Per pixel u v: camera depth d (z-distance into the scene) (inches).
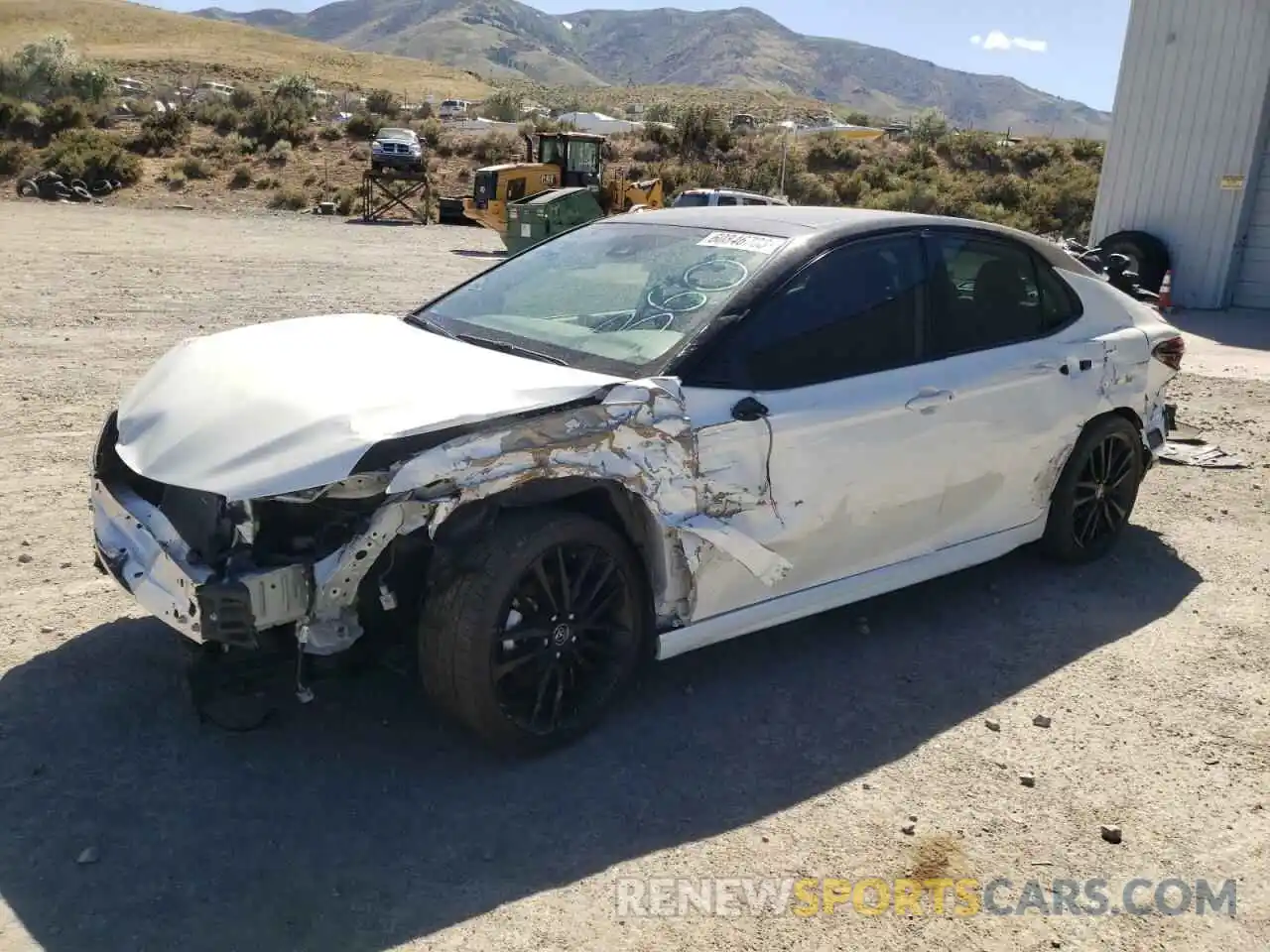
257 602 122.4
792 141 2011.6
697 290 161.8
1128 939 115.3
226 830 125.6
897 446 169.8
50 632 170.4
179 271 633.0
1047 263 206.5
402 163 1459.2
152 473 129.6
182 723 147.3
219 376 145.6
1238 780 145.6
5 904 111.8
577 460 135.0
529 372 144.1
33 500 227.0
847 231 171.8
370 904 115.0
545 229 883.4
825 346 163.9
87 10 6663.4
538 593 138.1
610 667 148.0
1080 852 129.6
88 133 1492.4
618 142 2014.0
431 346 157.6
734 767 144.5
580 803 134.4
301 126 1745.8
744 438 150.6
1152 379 220.1
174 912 112.1
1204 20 613.0
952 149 1907.0
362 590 131.7
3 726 144.0
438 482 126.1
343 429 125.0
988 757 149.5
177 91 2554.1
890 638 185.9
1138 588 210.4
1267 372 446.9
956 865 126.3
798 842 129.3
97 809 128.0
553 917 114.6
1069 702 165.5
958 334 184.7
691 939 112.3
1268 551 232.1
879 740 152.9
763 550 154.7
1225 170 621.3
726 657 176.2
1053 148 1907.0
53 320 439.2
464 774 139.2
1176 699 167.3
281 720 149.3
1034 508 203.3
